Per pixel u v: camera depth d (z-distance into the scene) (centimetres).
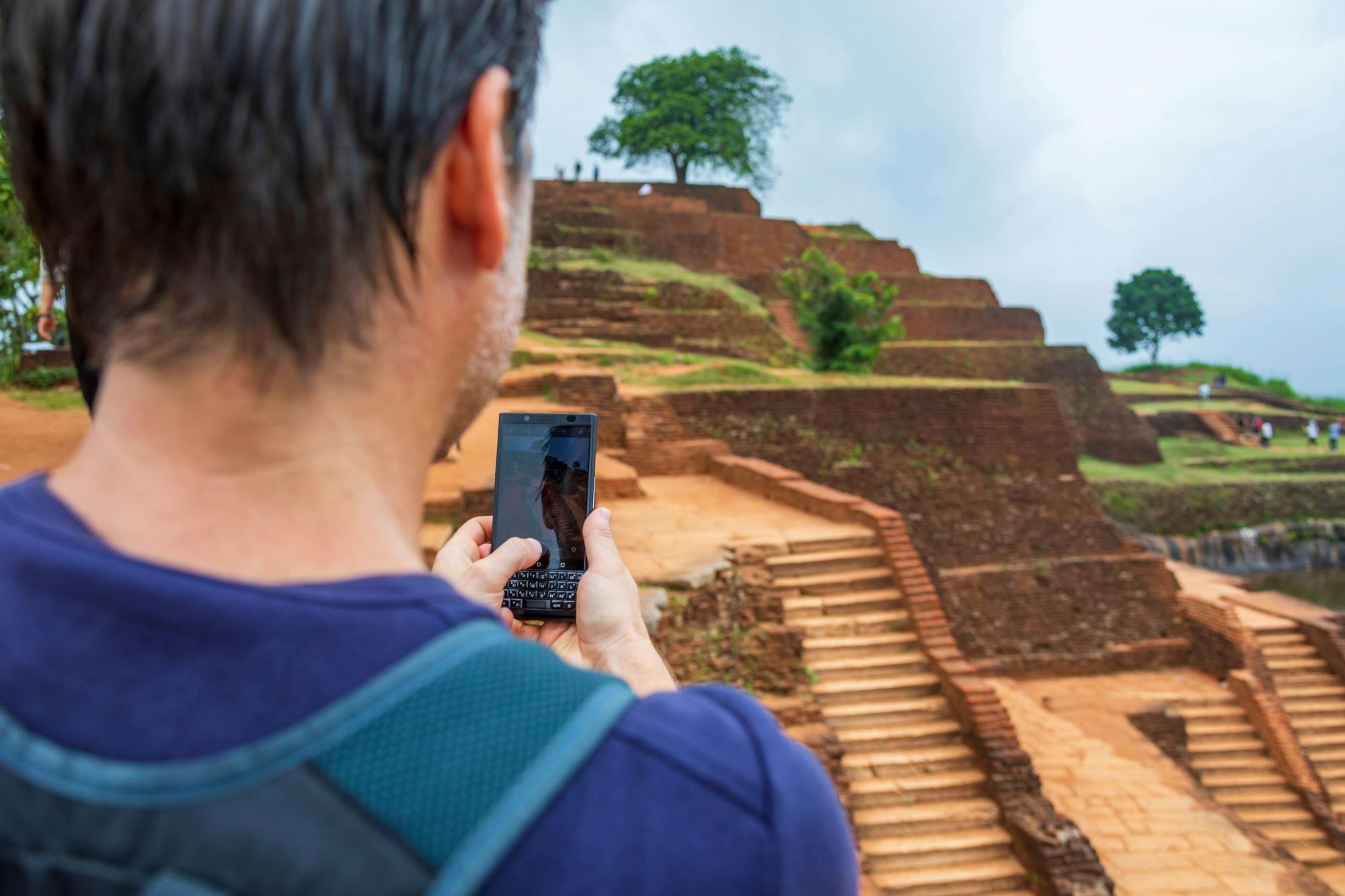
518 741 45
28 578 45
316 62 47
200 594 44
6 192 330
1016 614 1692
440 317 57
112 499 51
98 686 43
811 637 879
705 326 2745
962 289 3700
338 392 52
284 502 50
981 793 784
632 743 48
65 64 48
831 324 2364
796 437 1823
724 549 915
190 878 40
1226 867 827
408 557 55
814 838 48
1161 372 4819
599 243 3241
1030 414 1908
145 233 48
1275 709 1339
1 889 43
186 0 46
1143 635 1697
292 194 47
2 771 42
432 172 55
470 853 41
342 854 40
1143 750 1073
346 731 43
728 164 4550
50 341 589
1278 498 2923
